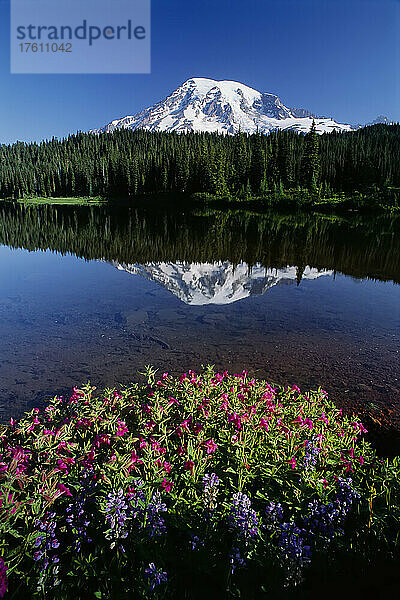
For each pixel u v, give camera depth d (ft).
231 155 287.07
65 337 27.55
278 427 13.87
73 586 8.14
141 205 267.39
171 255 67.92
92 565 8.43
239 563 8.38
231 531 9.23
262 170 244.83
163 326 30.27
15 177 349.61
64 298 38.93
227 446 12.85
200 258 64.80
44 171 358.02
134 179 305.32
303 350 25.59
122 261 62.28
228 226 124.77
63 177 351.25
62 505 10.48
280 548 8.64
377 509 10.02
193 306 36.47
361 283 46.75
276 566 8.35
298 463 11.87
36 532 8.84
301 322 31.55
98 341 26.86
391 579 7.84
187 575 8.41
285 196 211.41
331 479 11.23
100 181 335.06
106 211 215.31
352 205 186.60
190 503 10.29
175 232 106.01
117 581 8.12
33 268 56.24
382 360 24.09
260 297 40.06
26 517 9.53
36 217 169.78
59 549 9.27
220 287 44.52
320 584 8.05
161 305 36.63
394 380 21.35
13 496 9.53
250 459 12.17
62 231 110.73
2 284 45.44
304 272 53.16
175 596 7.88
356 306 36.50
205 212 200.95
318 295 40.91
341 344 26.71
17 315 32.81
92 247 78.13
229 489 11.36
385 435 16.07
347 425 14.98
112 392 17.54
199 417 14.55
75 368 22.48
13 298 38.75
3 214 189.37
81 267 57.11
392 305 37.01
